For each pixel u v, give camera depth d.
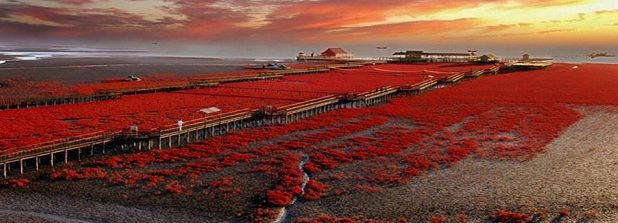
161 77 135.38
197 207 36.62
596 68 195.62
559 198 39.19
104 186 40.75
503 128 68.25
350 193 40.12
